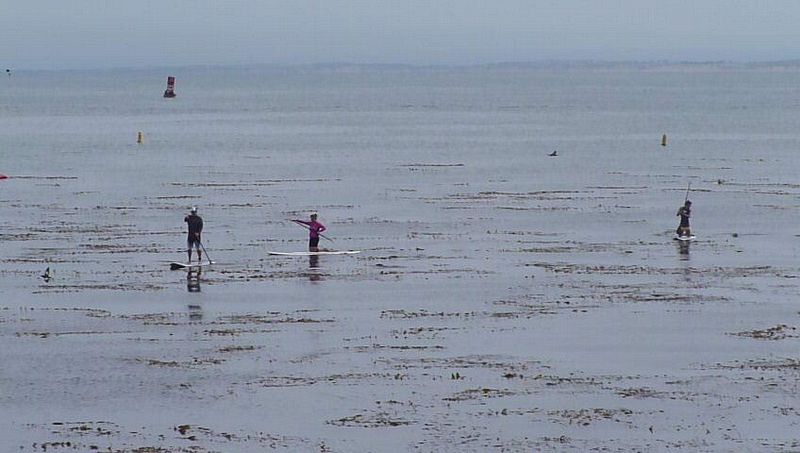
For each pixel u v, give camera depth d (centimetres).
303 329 9219
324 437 6756
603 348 8662
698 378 7894
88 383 7775
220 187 19475
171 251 12738
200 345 8738
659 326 9319
